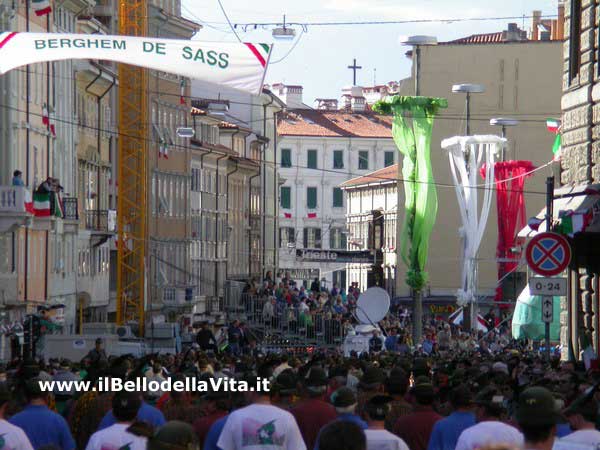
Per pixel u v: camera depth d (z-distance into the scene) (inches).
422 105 3026.6
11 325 2753.4
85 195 3897.6
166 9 5019.7
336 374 1013.2
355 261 5748.0
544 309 1560.0
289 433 684.7
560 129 1994.3
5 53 1256.2
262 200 6530.5
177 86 5012.3
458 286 5374.0
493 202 5196.9
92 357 1443.2
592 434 638.5
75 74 3725.4
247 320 3540.8
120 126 3786.9
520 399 531.8
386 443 670.5
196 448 474.9
